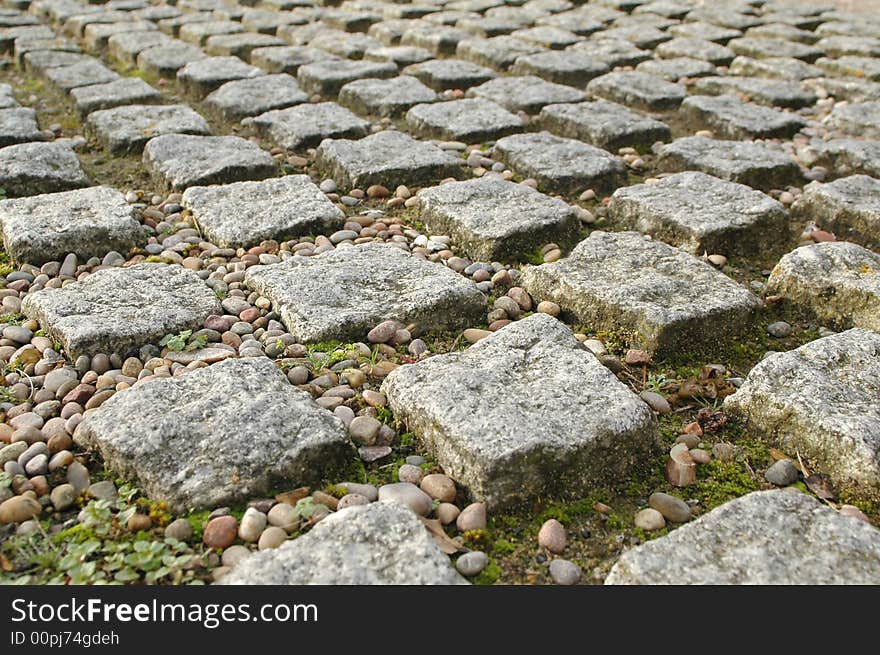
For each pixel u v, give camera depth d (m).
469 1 8.34
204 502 1.92
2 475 2.00
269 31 7.21
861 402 2.22
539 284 2.99
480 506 1.96
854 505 2.04
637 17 7.76
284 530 1.88
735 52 6.69
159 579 1.77
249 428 2.07
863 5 8.38
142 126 4.48
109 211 3.35
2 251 3.23
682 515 2.01
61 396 2.35
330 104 4.91
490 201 3.59
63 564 1.78
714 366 2.59
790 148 4.56
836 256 3.05
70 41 6.65
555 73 5.79
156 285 2.85
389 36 7.06
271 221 3.37
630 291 2.76
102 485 2.01
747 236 3.39
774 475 2.15
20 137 4.31
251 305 2.84
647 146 4.62
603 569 1.87
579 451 2.04
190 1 8.28
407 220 3.64
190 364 2.46
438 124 4.66
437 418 2.12
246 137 4.66
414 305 2.71
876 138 4.67
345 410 2.29
